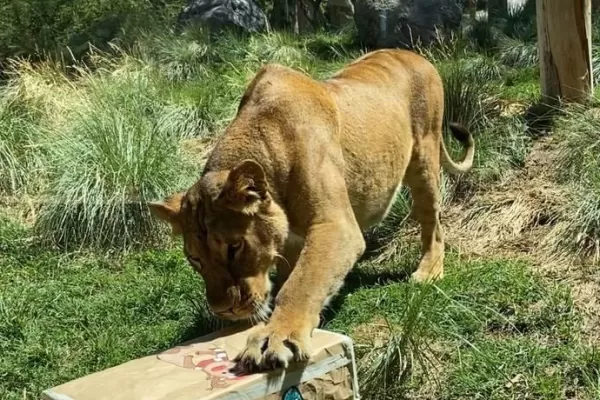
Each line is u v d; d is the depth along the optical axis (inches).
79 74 551.8
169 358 171.0
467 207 305.1
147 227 324.8
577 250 263.9
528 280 246.4
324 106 212.7
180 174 350.0
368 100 233.9
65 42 617.6
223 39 597.9
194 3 695.1
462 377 205.5
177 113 419.2
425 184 262.1
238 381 156.9
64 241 324.5
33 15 641.0
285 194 198.8
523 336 225.5
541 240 277.1
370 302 244.5
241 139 200.2
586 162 294.5
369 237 298.0
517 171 315.0
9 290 281.3
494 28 588.4
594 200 272.4
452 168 287.9
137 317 259.8
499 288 242.4
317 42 637.3
